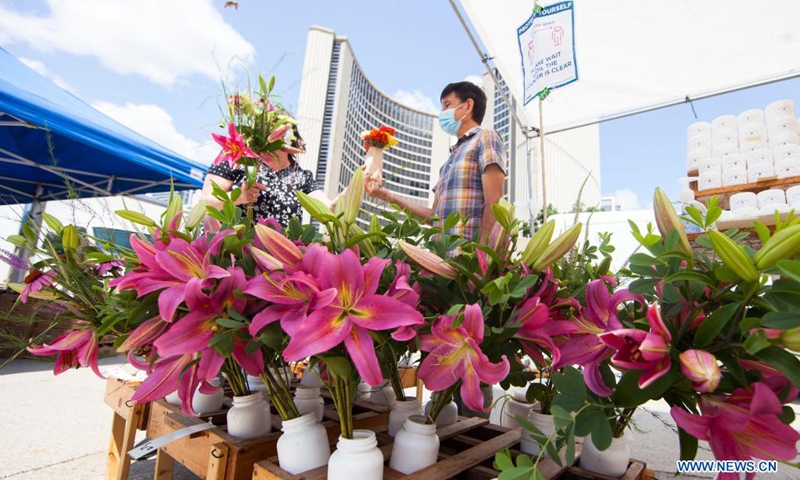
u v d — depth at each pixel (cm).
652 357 41
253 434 90
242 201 121
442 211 193
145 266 67
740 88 298
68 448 178
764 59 279
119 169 486
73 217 90
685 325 49
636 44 291
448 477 73
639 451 192
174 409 111
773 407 39
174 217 73
